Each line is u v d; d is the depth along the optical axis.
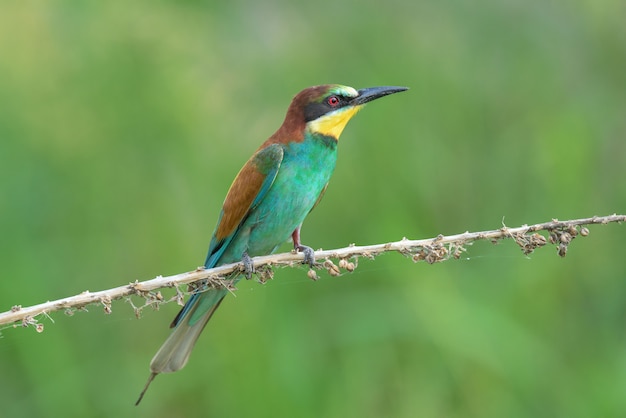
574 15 13.50
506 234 7.43
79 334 11.07
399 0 13.52
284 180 9.34
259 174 9.32
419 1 13.52
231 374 10.42
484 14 13.45
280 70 13.16
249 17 13.74
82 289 11.38
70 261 11.50
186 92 12.62
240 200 9.37
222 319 10.65
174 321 8.73
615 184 12.20
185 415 10.64
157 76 12.65
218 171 12.24
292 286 10.91
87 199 11.84
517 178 12.14
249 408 10.23
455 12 13.48
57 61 12.66
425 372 10.48
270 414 10.18
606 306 11.23
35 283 11.04
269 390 10.23
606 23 13.16
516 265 11.16
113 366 10.95
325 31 13.34
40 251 11.43
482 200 12.02
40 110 12.29
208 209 11.97
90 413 10.59
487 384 10.41
